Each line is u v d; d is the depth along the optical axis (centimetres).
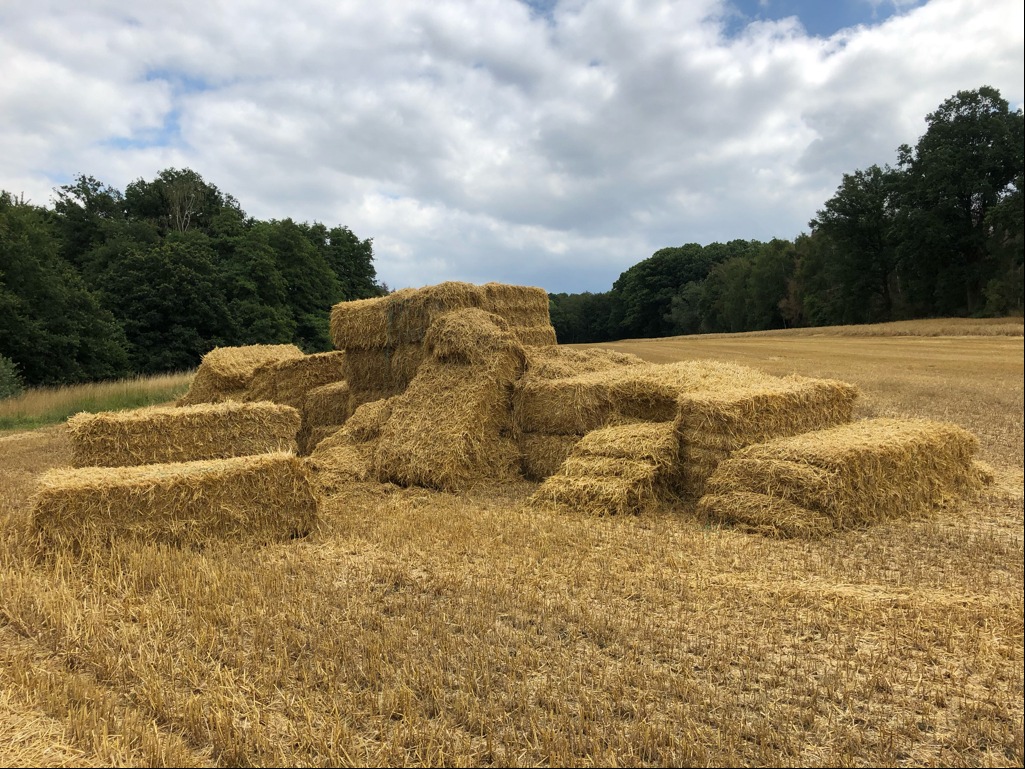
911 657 403
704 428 808
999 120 5094
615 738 311
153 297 3506
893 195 5844
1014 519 761
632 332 10331
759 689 360
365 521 745
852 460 716
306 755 303
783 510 696
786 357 3216
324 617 457
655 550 623
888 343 3888
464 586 519
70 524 617
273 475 688
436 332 1038
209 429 891
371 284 6200
